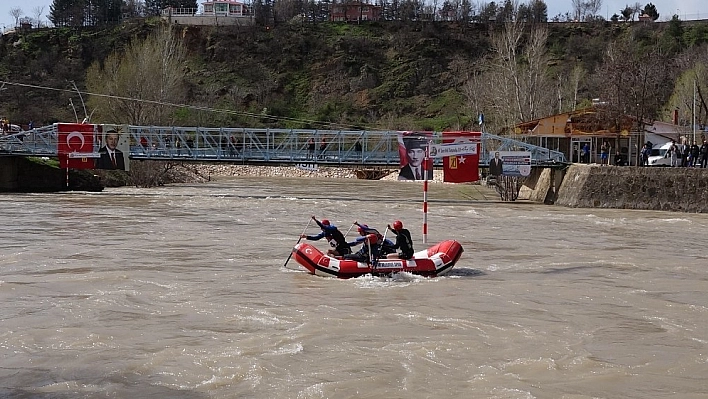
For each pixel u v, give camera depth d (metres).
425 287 19.36
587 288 19.59
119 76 71.31
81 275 20.64
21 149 53.84
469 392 11.38
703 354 13.53
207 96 115.56
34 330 14.65
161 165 68.25
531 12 145.62
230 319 15.72
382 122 105.25
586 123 57.72
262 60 129.88
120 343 13.84
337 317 15.92
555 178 52.06
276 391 11.35
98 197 49.69
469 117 91.62
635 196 46.78
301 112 116.25
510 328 15.20
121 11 157.50
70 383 11.62
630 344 14.20
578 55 124.69
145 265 22.53
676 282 20.66
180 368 12.37
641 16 142.50
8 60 118.38
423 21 141.50
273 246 26.91
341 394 11.25
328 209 43.28
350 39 135.50
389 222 36.69
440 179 77.50
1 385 11.52
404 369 12.41
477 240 29.86
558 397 11.19
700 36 120.62
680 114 68.38
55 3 149.00
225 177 85.81
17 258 23.53
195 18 139.25
